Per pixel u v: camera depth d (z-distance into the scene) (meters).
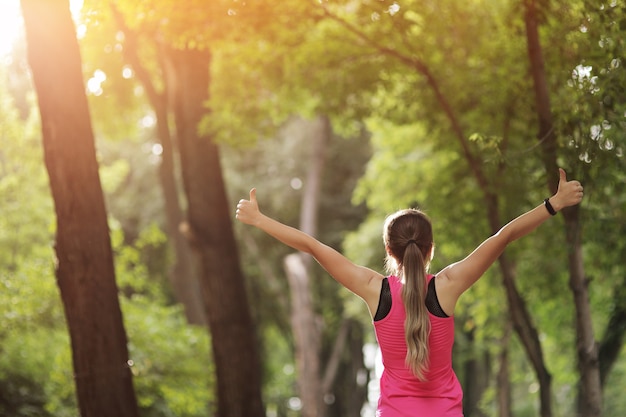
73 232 7.76
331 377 29.97
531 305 17.36
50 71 7.77
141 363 14.98
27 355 14.81
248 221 4.24
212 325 13.08
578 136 7.63
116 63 16.95
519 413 27.81
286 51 11.95
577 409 17.50
